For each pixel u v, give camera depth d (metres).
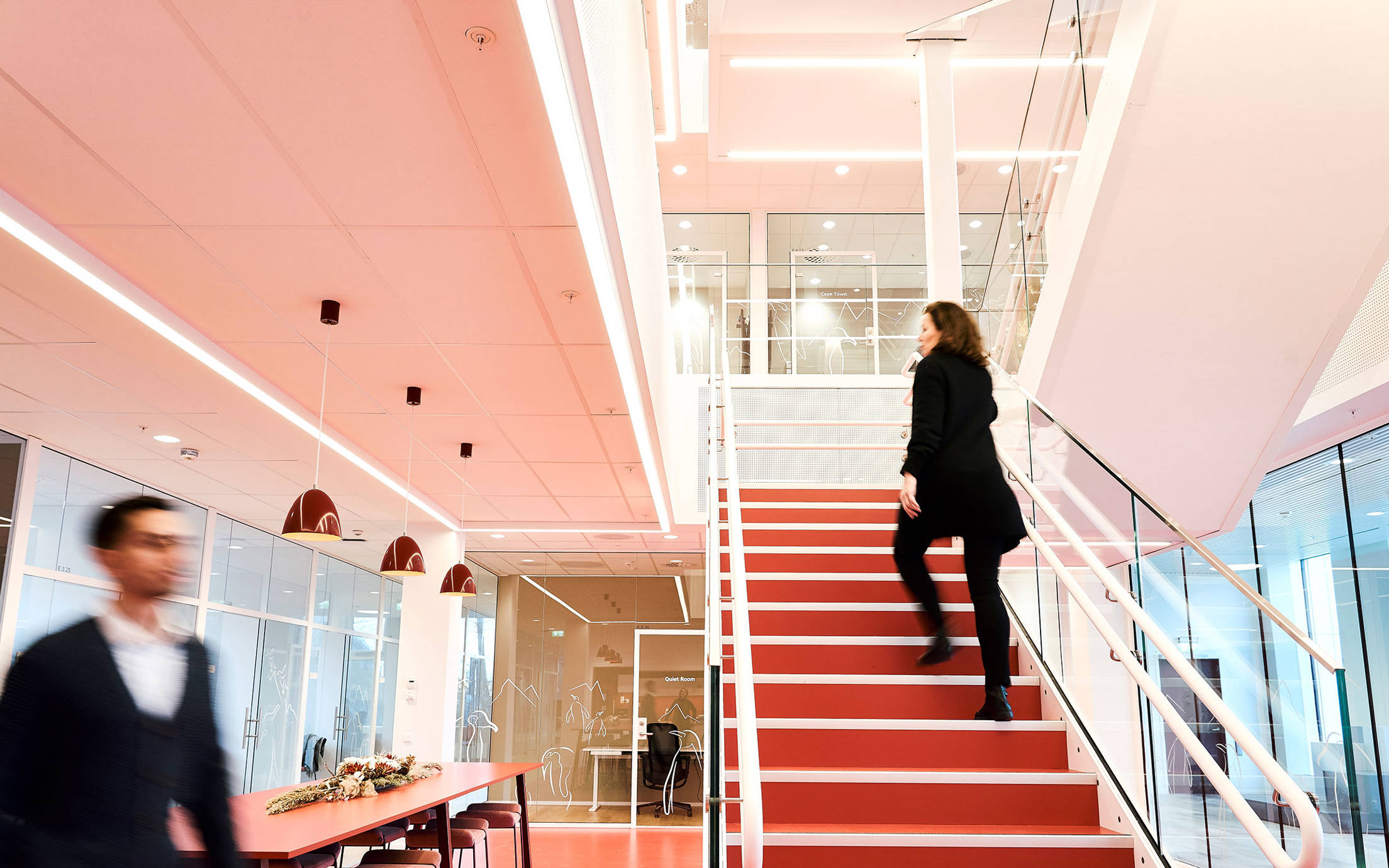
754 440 8.61
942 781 2.84
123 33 2.58
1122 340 4.60
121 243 3.79
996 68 8.00
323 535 4.89
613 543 11.04
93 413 5.84
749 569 4.34
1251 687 3.25
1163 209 4.18
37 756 1.62
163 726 1.74
